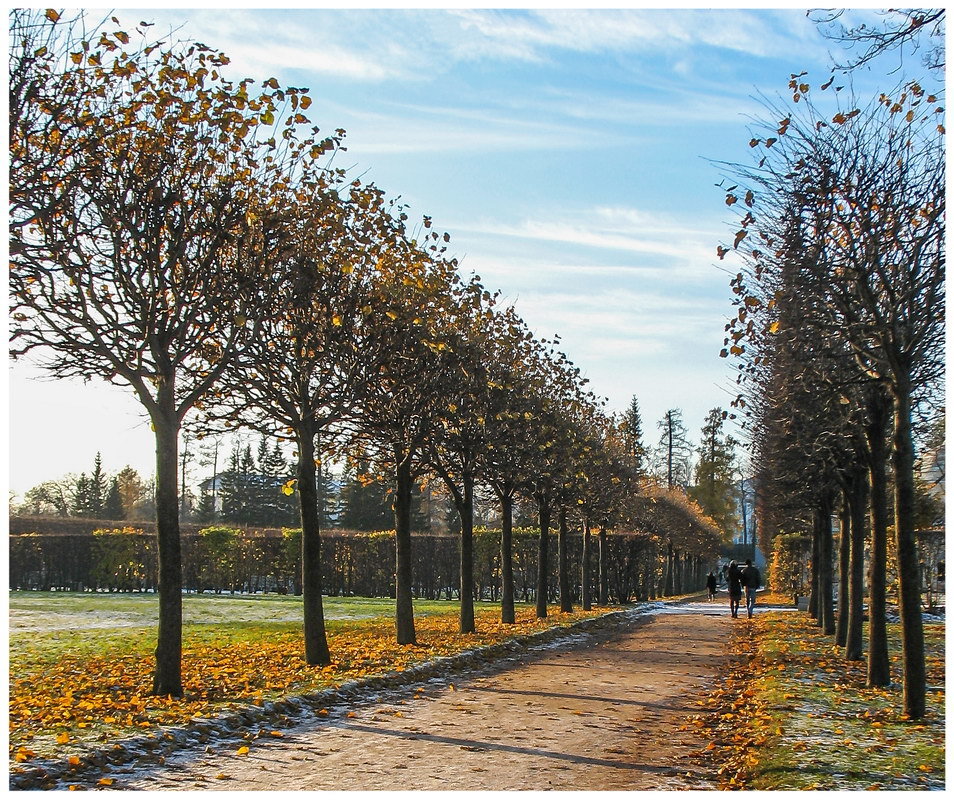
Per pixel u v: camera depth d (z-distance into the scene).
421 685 14.16
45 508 71.06
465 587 22.20
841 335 11.47
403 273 15.48
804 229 11.18
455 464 21.34
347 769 8.41
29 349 11.03
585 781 8.12
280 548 41.91
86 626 24.23
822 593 24.62
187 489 79.25
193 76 11.47
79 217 11.27
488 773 8.34
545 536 29.55
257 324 12.41
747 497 57.78
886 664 13.15
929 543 31.66
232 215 12.23
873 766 8.09
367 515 64.94
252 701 11.23
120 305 11.84
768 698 12.20
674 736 10.45
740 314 11.34
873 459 13.15
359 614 30.23
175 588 11.77
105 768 8.12
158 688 11.59
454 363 18.17
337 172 14.37
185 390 13.28
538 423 24.02
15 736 8.74
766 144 11.17
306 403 15.25
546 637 22.78
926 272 10.68
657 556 54.16
